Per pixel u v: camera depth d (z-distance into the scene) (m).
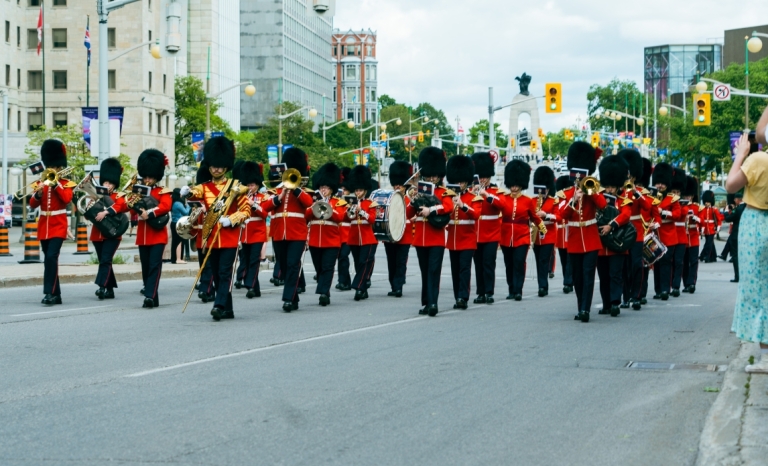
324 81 192.75
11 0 85.69
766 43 126.31
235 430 8.23
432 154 17.80
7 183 71.00
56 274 18.05
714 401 9.37
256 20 158.50
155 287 17.66
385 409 9.07
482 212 19.69
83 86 88.19
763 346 10.48
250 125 159.75
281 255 18.27
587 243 15.96
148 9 89.12
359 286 20.28
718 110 76.56
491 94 59.34
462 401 9.45
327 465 7.22
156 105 90.44
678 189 21.86
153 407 9.07
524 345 13.12
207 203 15.76
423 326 15.23
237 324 15.30
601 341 13.57
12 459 7.32
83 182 18.47
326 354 12.19
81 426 8.33
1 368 11.05
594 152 18.77
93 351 12.32
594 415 8.91
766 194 10.09
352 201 21.98
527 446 7.82
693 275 23.19
